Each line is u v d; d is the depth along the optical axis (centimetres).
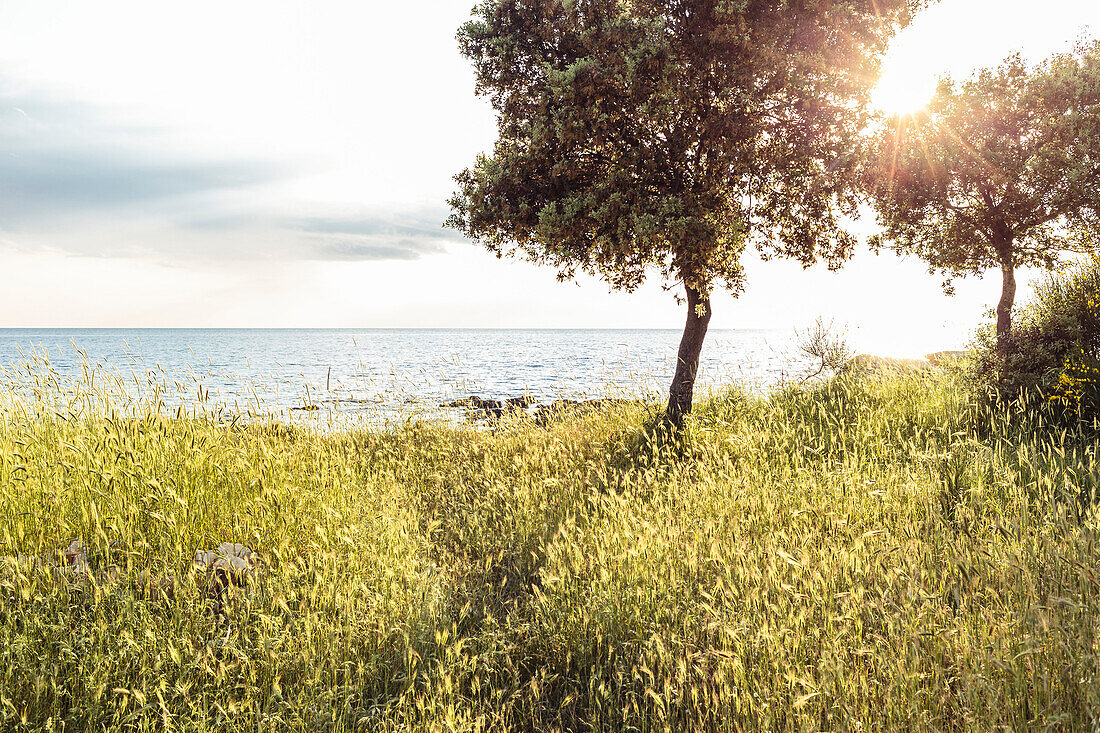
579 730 369
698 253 944
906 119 1233
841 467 704
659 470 772
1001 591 406
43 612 399
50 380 711
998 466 636
